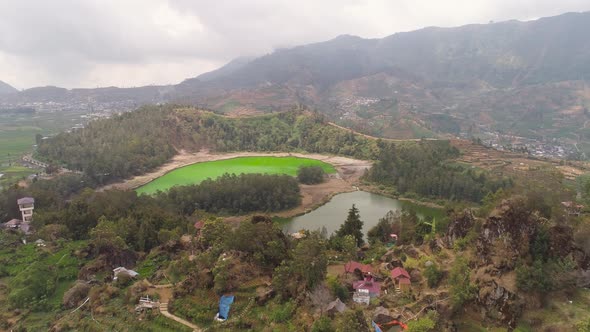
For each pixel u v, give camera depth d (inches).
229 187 7751.0
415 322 2691.9
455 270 3139.8
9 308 3467.0
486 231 3358.8
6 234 4904.0
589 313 2741.1
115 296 3563.0
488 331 2819.9
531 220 3238.2
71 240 4963.1
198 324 3029.0
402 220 5467.5
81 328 3137.3
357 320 2556.6
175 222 5482.3
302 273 3137.3
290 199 7824.8
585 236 3107.8
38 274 3816.4
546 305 2901.1
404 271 3383.4
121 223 5007.4
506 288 2952.8
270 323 2888.8
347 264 3715.6
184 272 3693.4
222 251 3814.0
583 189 5885.8
